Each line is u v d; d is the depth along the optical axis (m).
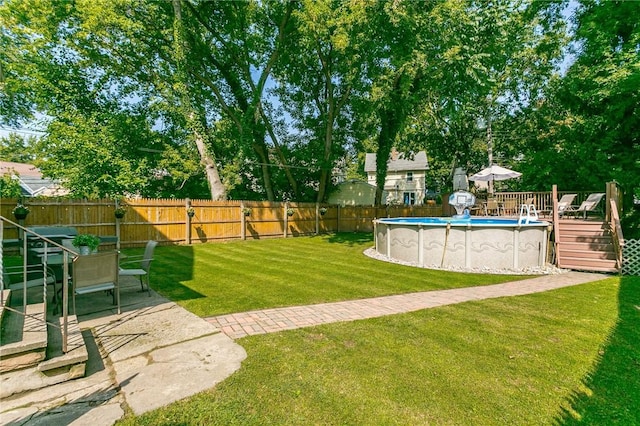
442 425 2.39
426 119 21.44
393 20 11.34
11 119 16.12
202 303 5.20
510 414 2.54
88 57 14.19
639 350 3.71
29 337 2.99
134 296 5.45
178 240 13.02
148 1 13.93
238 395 2.69
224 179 16.86
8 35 13.23
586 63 12.73
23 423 2.27
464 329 4.30
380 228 11.26
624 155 12.56
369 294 6.05
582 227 9.97
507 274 8.19
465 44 11.09
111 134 14.35
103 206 11.24
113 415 2.39
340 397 2.71
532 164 16.45
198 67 16.64
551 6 14.12
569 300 5.78
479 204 15.62
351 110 19.52
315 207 18.41
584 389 2.91
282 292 6.01
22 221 9.58
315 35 13.23
